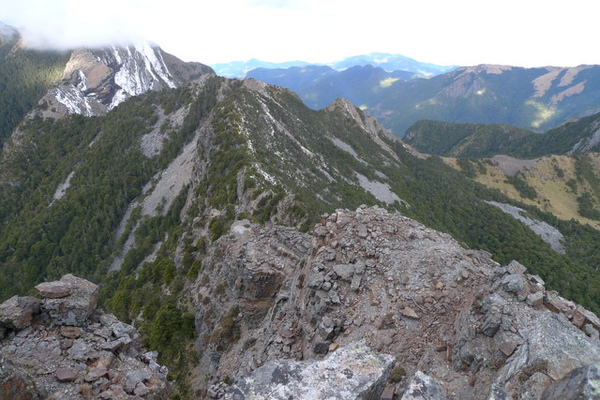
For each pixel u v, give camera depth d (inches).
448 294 995.9
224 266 1879.9
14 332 707.4
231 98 6619.1
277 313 1349.7
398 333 930.1
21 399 544.1
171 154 7485.2
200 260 2444.6
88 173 7736.2
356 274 1145.4
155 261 3319.4
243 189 3759.8
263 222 3243.1
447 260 1124.5
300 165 6156.5
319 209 3479.3
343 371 534.0
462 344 809.5
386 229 1309.1
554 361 603.8
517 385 603.2
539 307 810.2
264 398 484.7
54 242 6254.9
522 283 844.6
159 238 5329.7
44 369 650.8
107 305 3284.9
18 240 6220.5
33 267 5762.8
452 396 720.3
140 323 2282.2
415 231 1310.3
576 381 414.6
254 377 518.3
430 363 824.9
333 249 1274.6
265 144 5605.3
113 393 649.6
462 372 773.9
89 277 5536.4
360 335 957.8
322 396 493.0
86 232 6225.4
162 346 1851.6
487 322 783.7
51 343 705.6
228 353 1491.1
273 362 545.3
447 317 935.7
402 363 847.1
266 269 1600.6
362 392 504.1
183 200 5605.3
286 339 1163.9
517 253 7032.5
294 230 1931.6
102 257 5816.9
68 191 7357.3
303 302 1209.4
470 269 1062.4
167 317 1971.0
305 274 1311.5
